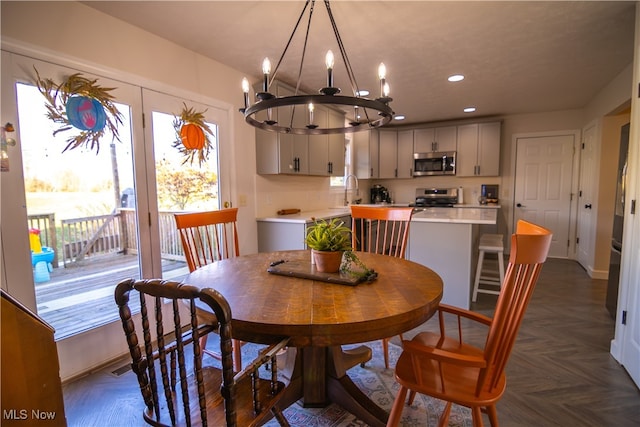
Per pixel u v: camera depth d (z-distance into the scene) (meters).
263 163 3.43
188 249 2.02
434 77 3.35
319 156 3.98
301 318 1.08
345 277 1.45
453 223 2.95
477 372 1.30
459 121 5.51
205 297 0.84
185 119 2.68
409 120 5.54
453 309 1.44
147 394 1.07
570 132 4.86
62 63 1.94
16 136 1.77
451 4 2.03
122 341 2.28
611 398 1.79
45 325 0.92
